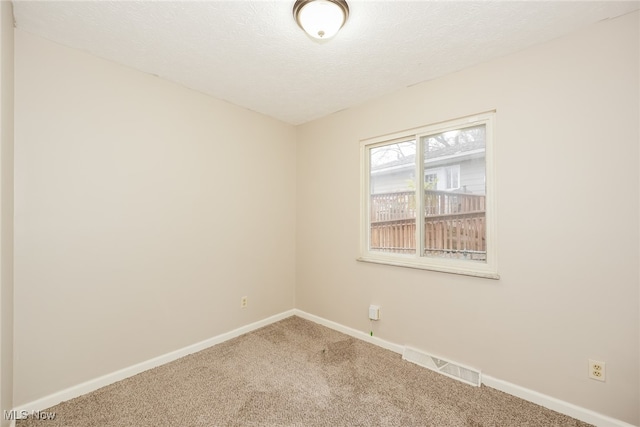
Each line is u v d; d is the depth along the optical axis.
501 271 1.89
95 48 1.80
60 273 1.74
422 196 2.34
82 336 1.82
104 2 1.40
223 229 2.61
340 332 2.79
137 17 1.52
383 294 2.50
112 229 1.95
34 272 1.64
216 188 2.55
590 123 1.59
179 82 2.27
